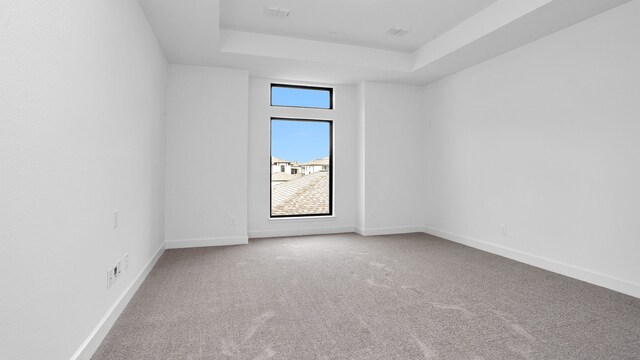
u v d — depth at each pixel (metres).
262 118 5.23
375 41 4.52
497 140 4.22
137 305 2.54
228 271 3.44
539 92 3.65
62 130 1.52
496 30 3.44
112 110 2.19
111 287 2.20
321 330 2.16
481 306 2.55
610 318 2.35
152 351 1.89
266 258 3.97
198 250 4.36
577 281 3.16
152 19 3.21
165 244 4.42
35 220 1.31
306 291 2.87
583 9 2.97
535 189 3.70
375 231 5.52
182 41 3.75
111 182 2.17
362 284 3.06
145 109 3.12
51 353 1.44
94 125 1.89
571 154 3.31
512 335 2.10
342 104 5.68
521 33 3.51
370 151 5.51
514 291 2.88
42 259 1.37
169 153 4.47
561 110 3.41
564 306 2.55
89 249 1.83
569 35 3.33
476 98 4.58
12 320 1.18
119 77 2.33
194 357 1.84
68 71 1.58
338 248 4.52
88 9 1.80
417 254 4.20
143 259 3.10
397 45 4.66
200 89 4.59
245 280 3.15
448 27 4.06
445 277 3.27
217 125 4.66
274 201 5.71
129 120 2.58
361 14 3.73
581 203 3.21
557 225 3.45
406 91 5.72
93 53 1.87
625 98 2.86
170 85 4.47
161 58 3.98
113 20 2.20
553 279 3.22
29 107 1.27
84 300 1.77
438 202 5.38
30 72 1.28
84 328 1.77
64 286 1.55
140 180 2.95
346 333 2.12
